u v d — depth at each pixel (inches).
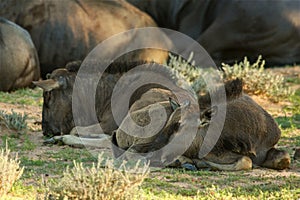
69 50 2005.4
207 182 936.9
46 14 2001.7
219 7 2148.1
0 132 1241.4
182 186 921.5
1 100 1615.4
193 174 981.8
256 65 1850.4
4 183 824.9
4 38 1780.3
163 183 920.9
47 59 2001.7
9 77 1770.4
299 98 1744.6
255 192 890.1
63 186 766.5
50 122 1244.5
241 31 2118.6
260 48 2122.3
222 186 925.2
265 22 2103.8
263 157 1033.5
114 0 2108.8
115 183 775.1
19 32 1820.9
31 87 1841.8
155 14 2244.1
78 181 767.7
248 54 2135.8
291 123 1429.6
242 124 1009.5
